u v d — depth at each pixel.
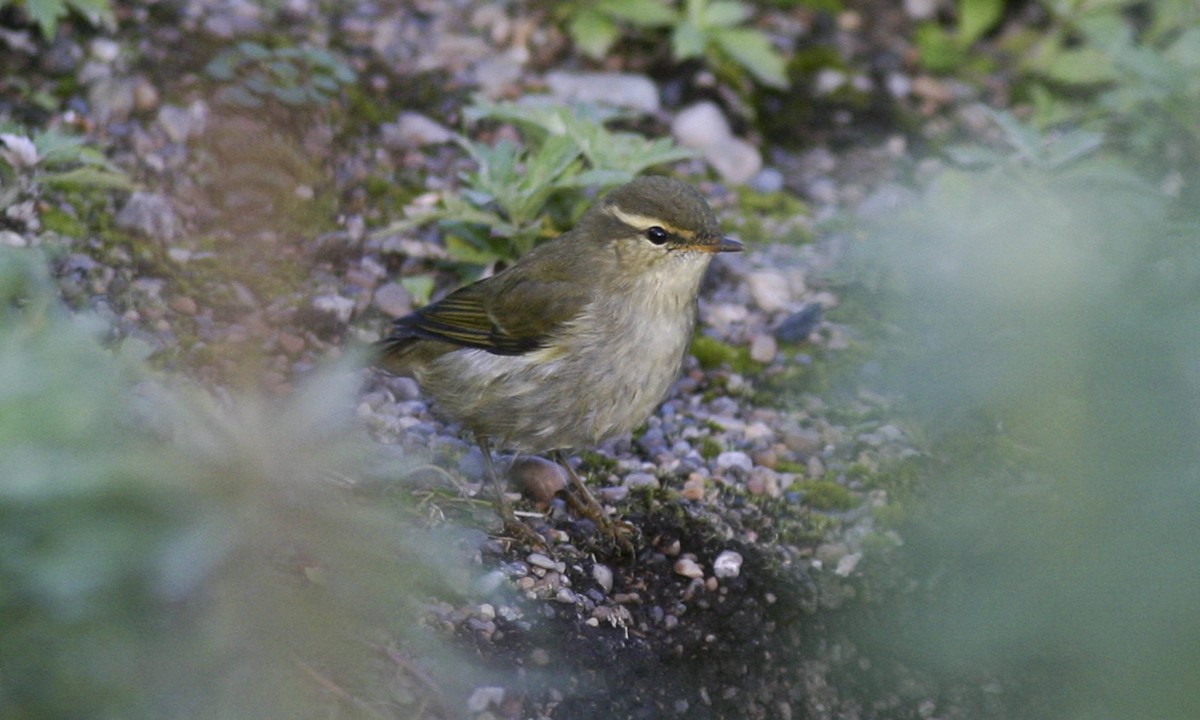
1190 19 15.89
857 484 10.98
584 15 15.84
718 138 15.12
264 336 10.95
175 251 11.84
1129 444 4.40
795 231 14.11
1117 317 4.38
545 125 13.30
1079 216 5.27
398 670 8.06
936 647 4.87
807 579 10.08
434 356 10.23
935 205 13.20
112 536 6.06
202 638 6.32
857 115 16.03
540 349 9.78
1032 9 17.52
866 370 10.53
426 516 9.65
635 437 11.45
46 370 6.68
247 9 15.20
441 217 12.62
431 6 16.08
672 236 9.55
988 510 5.10
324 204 12.94
